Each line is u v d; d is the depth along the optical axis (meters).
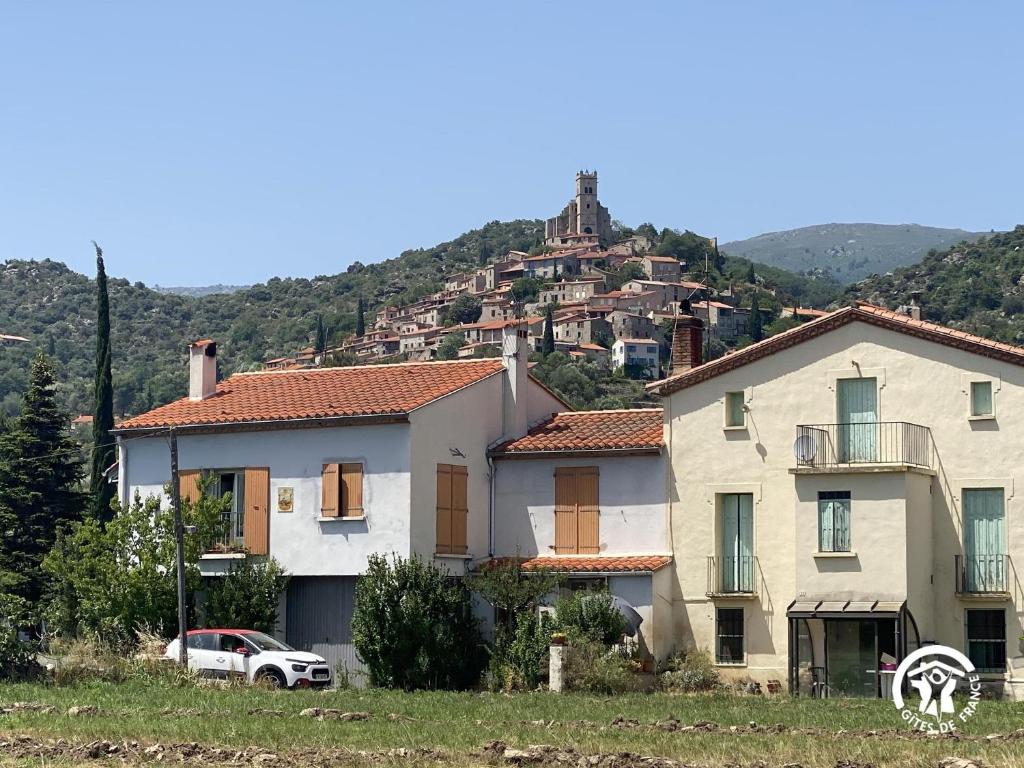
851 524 46.59
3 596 46.19
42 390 77.12
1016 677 45.41
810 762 27.58
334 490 51.28
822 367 48.69
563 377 191.00
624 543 51.12
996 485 46.22
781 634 48.19
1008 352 46.22
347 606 51.34
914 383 47.50
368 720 34.88
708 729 33.56
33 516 74.31
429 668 47.25
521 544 52.88
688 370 51.91
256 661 45.75
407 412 50.12
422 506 50.56
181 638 46.91
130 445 55.16
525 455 52.72
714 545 49.69
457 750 29.39
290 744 30.22
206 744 30.19
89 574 52.41
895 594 45.75
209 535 52.59
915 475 46.41
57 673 44.62
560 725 34.03
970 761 26.84
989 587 46.22
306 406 52.66
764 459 49.19
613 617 47.78
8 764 27.47
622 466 51.56
